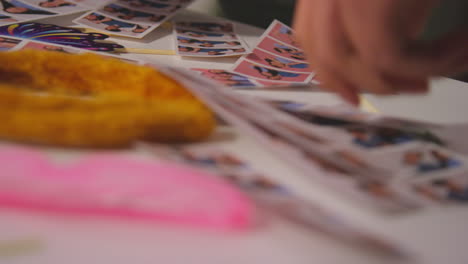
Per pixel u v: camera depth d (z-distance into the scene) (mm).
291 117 558
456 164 540
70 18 853
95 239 457
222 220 468
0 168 477
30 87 579
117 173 480
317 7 535
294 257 456
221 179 489
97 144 517
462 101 709
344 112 585
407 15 492
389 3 487
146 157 519
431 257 465
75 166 487
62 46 717
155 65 618
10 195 467
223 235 466
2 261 441
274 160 531
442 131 596
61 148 517
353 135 557
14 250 447
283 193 484
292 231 471
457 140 584
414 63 505
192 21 922
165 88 586
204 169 498
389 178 513
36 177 472
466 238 480
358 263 455
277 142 524
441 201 502
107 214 470
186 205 469
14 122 505
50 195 466
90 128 509
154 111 521
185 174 485
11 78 584
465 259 467
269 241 464
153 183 476
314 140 530
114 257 448
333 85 555
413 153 545
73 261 444
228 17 1293
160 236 462
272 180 499
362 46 508
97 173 479
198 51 764
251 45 842
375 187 501
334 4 520
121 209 469
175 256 452
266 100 594
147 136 523
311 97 671
